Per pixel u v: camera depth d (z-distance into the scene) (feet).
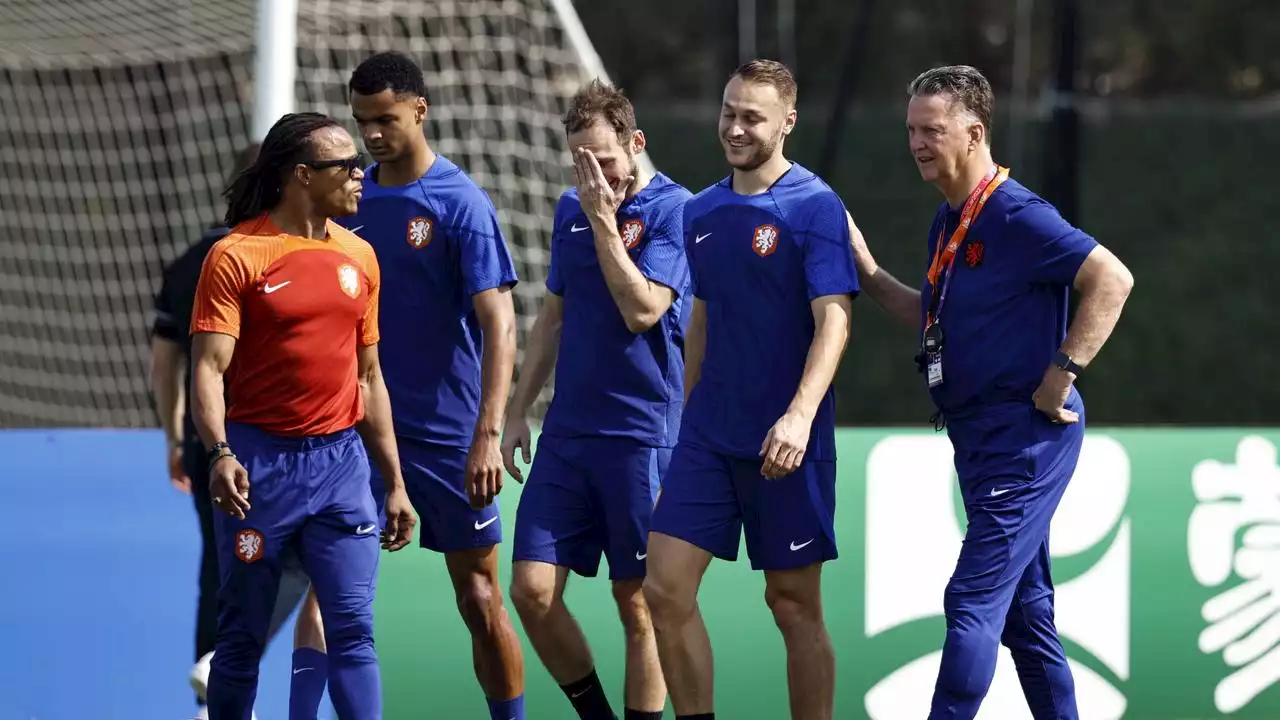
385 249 56.44
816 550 53.11
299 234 49.14
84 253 146.92
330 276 48.88
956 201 51.75
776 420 52.65
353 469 50.19
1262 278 190.49
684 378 55.67
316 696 54.95
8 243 147.95
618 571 57.31
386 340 56.95
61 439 63.36
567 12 113.80
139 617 63.26
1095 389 189.88
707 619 64.34
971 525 51.65
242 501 47.60
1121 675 64.69
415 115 55.72
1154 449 65.36
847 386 178.19
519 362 130.62
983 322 50.93
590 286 56.54
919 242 186.29
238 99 142.92
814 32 225.35
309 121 48.67
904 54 226.58
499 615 58.65
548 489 56.90
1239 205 191.42
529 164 142.92
